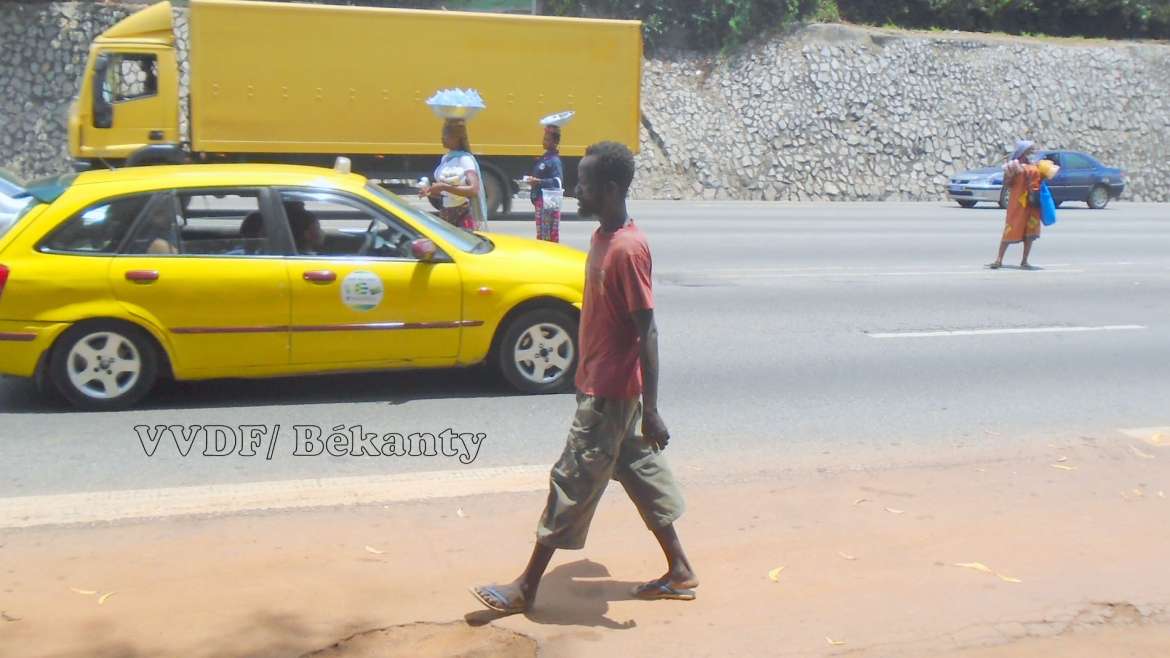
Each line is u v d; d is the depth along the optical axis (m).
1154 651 4.49
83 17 28.69
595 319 4.45
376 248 7.85
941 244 19.25
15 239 7.32
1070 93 36.66
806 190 32.69
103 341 7.46
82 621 4.48
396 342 7.79
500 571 5.05
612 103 24.02
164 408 7.69
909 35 36.00
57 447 6.82
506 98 23.30
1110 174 31.67
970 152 34.75
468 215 10.41
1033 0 41.12
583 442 4.46
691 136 32.66
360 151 22.55
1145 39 42.34
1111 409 8.40
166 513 5.67
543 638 4.45
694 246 18.05
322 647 4.34
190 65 21.42
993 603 4.86
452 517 5.69
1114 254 18.36
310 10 21.83
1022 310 12.69
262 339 7.55
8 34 28.14
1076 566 5.27
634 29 23.91
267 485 6.14
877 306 12.69
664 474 4.72
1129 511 6.03
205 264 7.46
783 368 9.50
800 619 4.66
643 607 4.73
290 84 21.94
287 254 7.62
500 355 8.12
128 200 7.48
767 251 17.61
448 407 7.89
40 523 5.50
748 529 5.62
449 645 4.38
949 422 7.91
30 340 7.32
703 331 11.01
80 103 21.11
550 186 12.41
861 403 8.39
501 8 32.78
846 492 6.23
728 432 7.52
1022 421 7.99
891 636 4.54
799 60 34.47
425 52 22.64
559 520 4.51
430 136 22.94
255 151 21.95
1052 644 4.53
